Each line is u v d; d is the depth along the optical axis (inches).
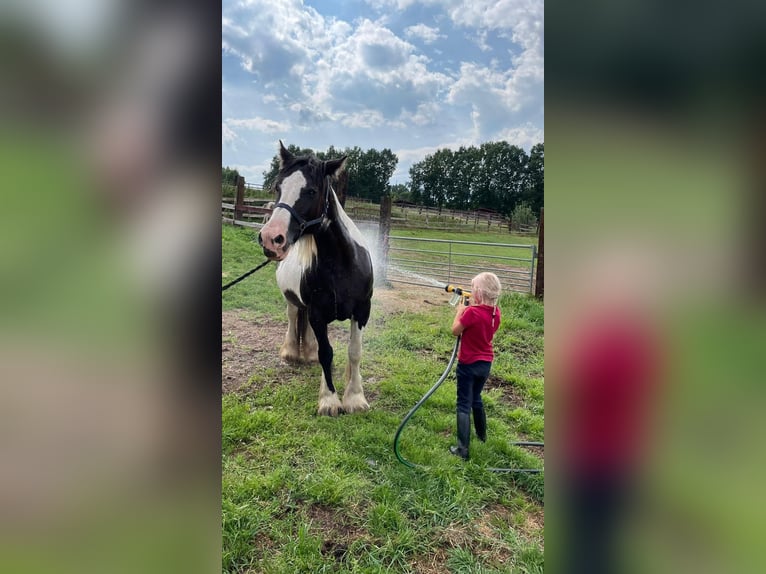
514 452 103.4
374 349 165.6
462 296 103.0
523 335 178.2
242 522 79.1
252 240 268.5
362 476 93.4
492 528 80.9
